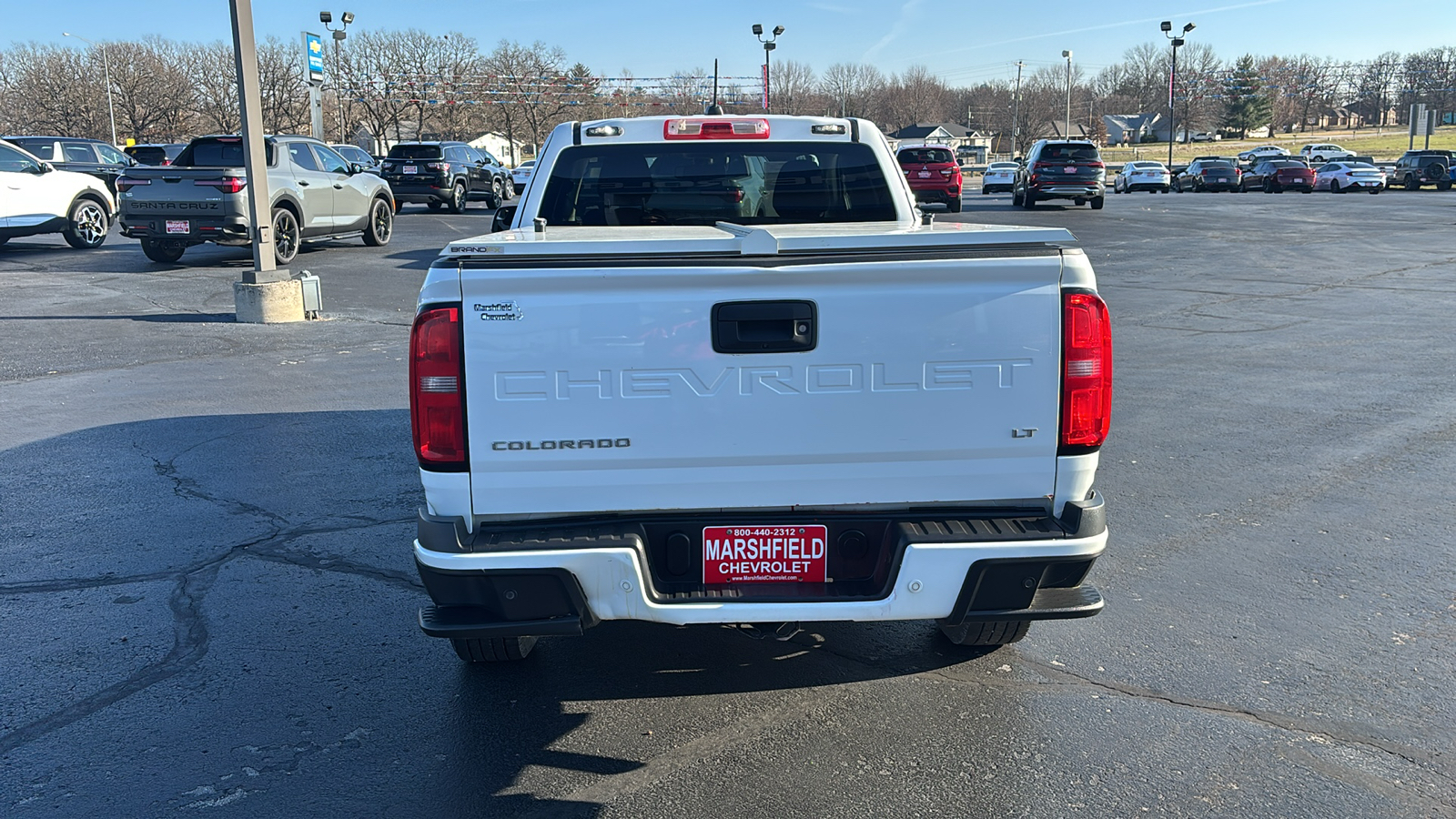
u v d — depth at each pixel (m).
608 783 3.15
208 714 3.57
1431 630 4.12
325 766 3.25
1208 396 8.15
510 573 3.01
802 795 3.06
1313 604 4.37
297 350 10.17
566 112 75.31
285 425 7.43
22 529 5.39
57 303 12.92
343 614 4.38
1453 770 3.16
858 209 5.09
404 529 5.38
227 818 2.98
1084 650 3.99
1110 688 3.69
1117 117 134.38
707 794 3.08
